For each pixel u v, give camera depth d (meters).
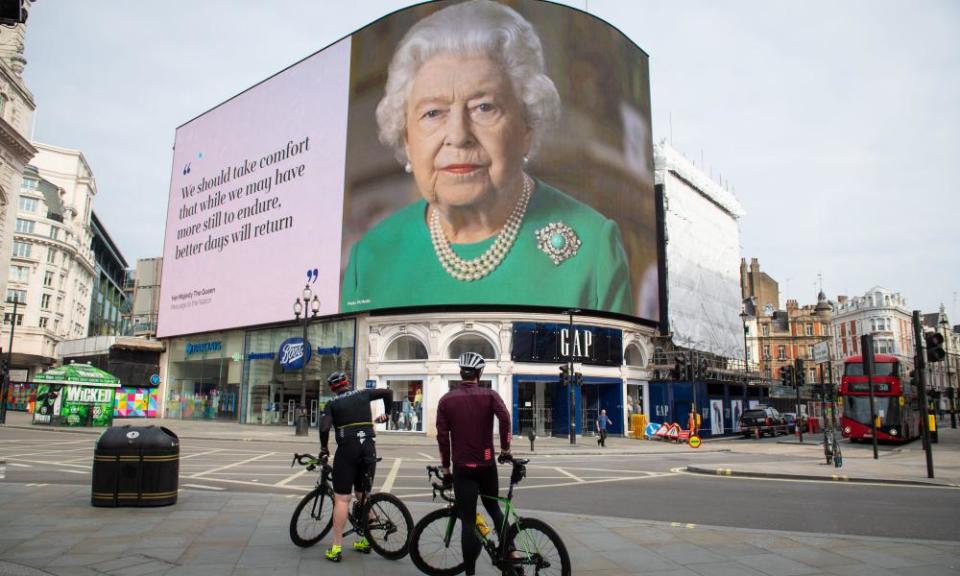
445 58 35.66
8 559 6.35
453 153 34.69
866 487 14.16
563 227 34.97
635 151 39.72
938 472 16.86
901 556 7.13
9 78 54.72
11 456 18.38
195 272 49.25
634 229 38.59
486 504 5.73
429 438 31.66
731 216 55.44
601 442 28.91
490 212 34.16
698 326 46.28
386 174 36.97
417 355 35.34
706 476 16.36
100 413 34.44
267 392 42.44
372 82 38.56
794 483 14.89
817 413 61.16
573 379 29.97
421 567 6.05
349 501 6.71
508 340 33.69
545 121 35.50
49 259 94.44
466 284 33.84
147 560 6.41
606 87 38.25
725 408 43.03
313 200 40.91
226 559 6.53
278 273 42.25
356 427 6.85
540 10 36.31
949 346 116.31
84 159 110.81
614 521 9.03
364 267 37.00
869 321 110.44
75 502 9.66
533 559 5.51
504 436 5.68
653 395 39.09
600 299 35.62
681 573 6.36
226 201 47.75
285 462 18.38
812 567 6.64
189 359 49.16
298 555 6.77
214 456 20.14
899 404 31.27
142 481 9.34
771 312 95.94
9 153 55.66
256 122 46.34
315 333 39.69
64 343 60.75
